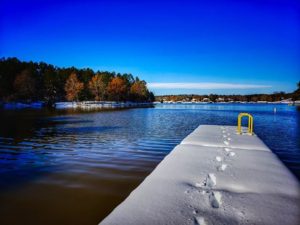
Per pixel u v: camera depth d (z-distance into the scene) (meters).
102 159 7.81
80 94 79.62
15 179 5.82
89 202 4.59
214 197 3.81
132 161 7.56
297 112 41.38
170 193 3.93
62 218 3.99
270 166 5.64
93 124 18.94
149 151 9.05
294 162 7.75
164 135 13.12
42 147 9.77
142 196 3.80
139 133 13.88
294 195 3.89
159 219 3.06
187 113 36.59
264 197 3.80
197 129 13.53
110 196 4.86
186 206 3.45
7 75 72.12
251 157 6.59
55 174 6.22
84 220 3.93
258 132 14.87
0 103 61.00
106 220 3.03
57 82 79.19
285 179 4.68
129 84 105.50
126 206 3.43
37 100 74.25
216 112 40.41
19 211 4.21
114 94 87.25
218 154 6.95
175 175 4.91
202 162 5.99
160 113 35.53
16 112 34.78
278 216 3.17
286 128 17.14
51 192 5.04
